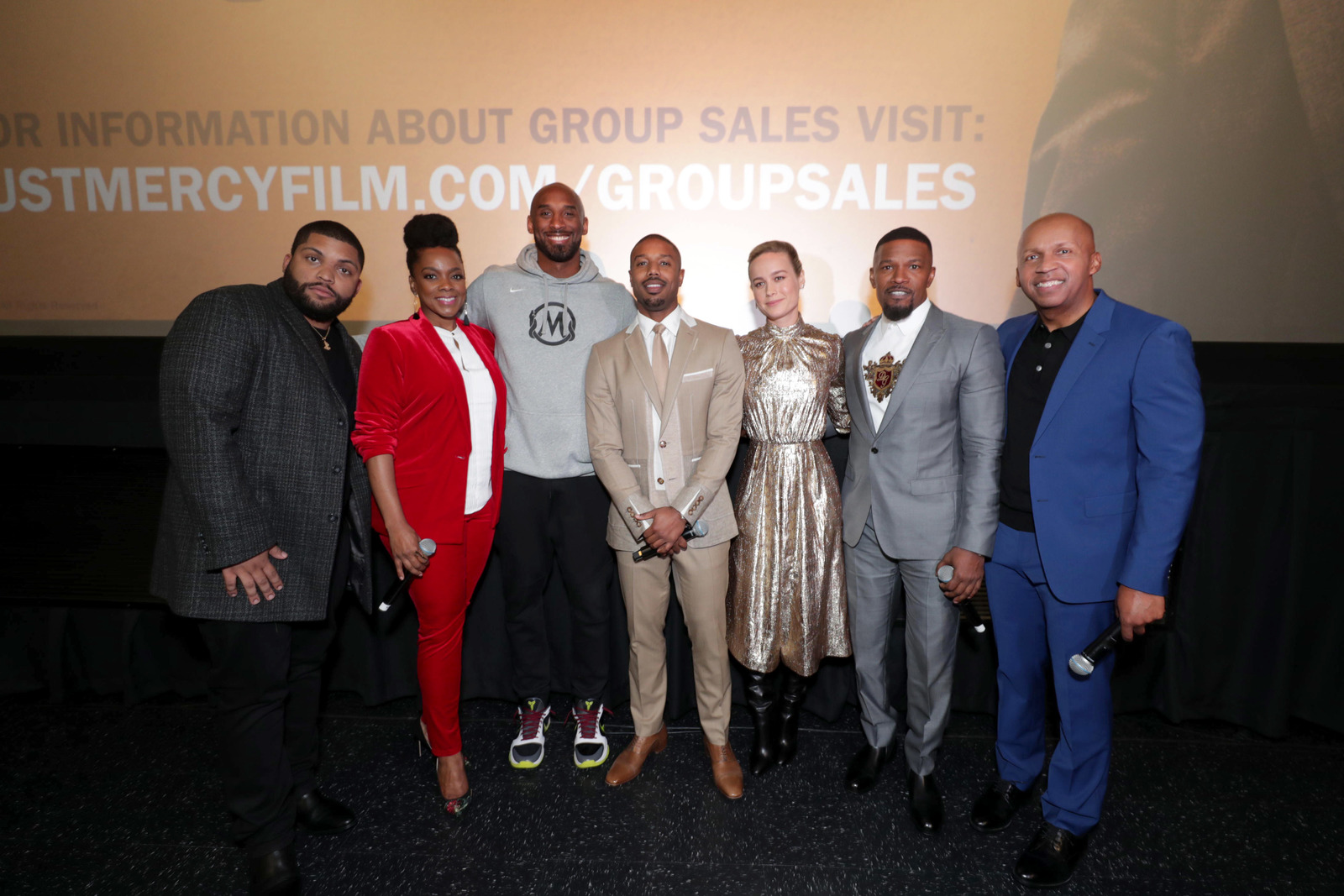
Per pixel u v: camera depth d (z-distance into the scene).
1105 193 2.19
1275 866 1.65
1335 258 2.14
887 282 1.66
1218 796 1.92
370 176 2.27
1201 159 2.15
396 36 2.20
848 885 1.58
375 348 1.61
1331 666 2.18
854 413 1.82
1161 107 2.14
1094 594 1.53
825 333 1.86
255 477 1.46
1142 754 2.12
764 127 2.23
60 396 2.32
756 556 1.87
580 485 1.94
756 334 1.89
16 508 2.36
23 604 2.39
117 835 1.75
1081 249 1.49
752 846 1.71
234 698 1.48
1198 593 2.23
